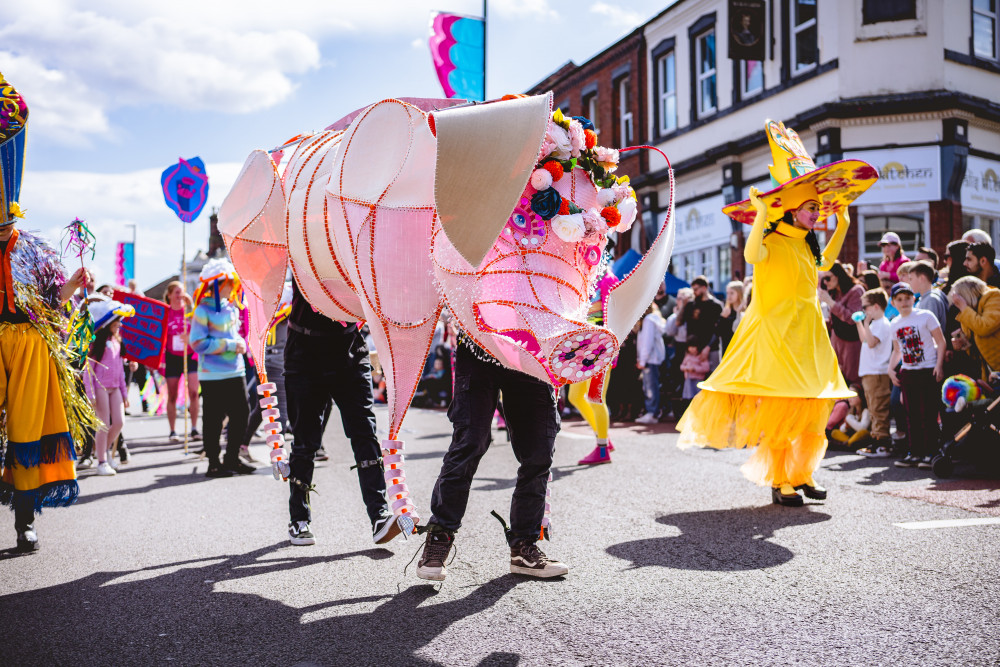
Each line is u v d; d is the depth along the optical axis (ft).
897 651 9.52
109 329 26.50
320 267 13.17
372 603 11.79
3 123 14.53
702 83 63.10
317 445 15.60
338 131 14.51
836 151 50.31
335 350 15.07
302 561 14.24
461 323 11.32
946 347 23.58
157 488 22.61
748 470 18.30
